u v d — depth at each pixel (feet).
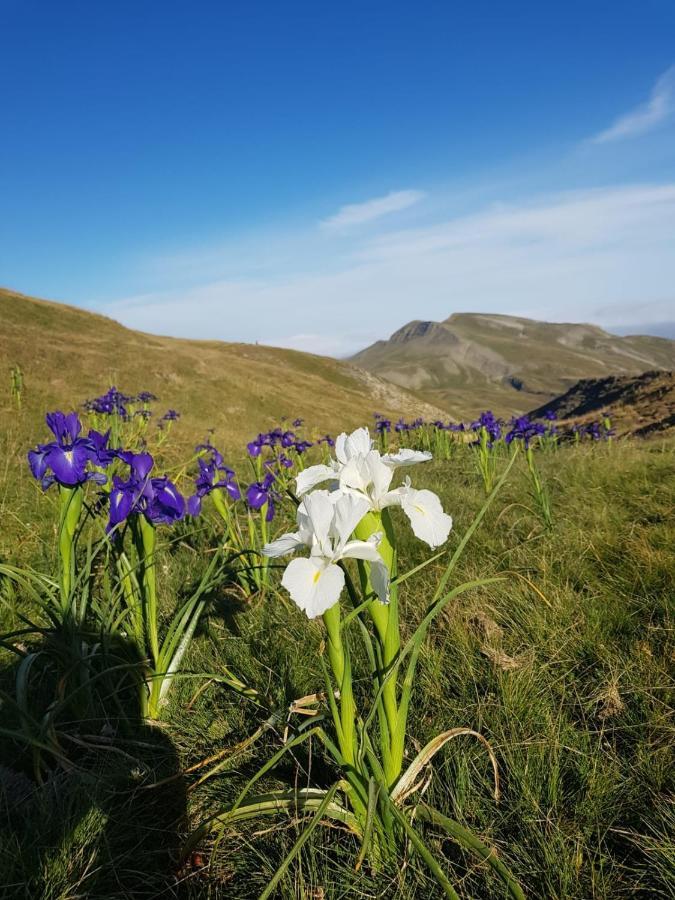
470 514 5.13
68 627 2.52
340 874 1.88
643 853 1.84
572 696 2.55
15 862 1.84
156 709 2.63
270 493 3.79
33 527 4.71
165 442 11.19
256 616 3.40
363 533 1.76
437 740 2.01
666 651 2.67
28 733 2.21
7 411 12.78
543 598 3.20
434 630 3.11
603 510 4.57
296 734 2.41
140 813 2.16
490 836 1.96
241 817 1.98
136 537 2.81
